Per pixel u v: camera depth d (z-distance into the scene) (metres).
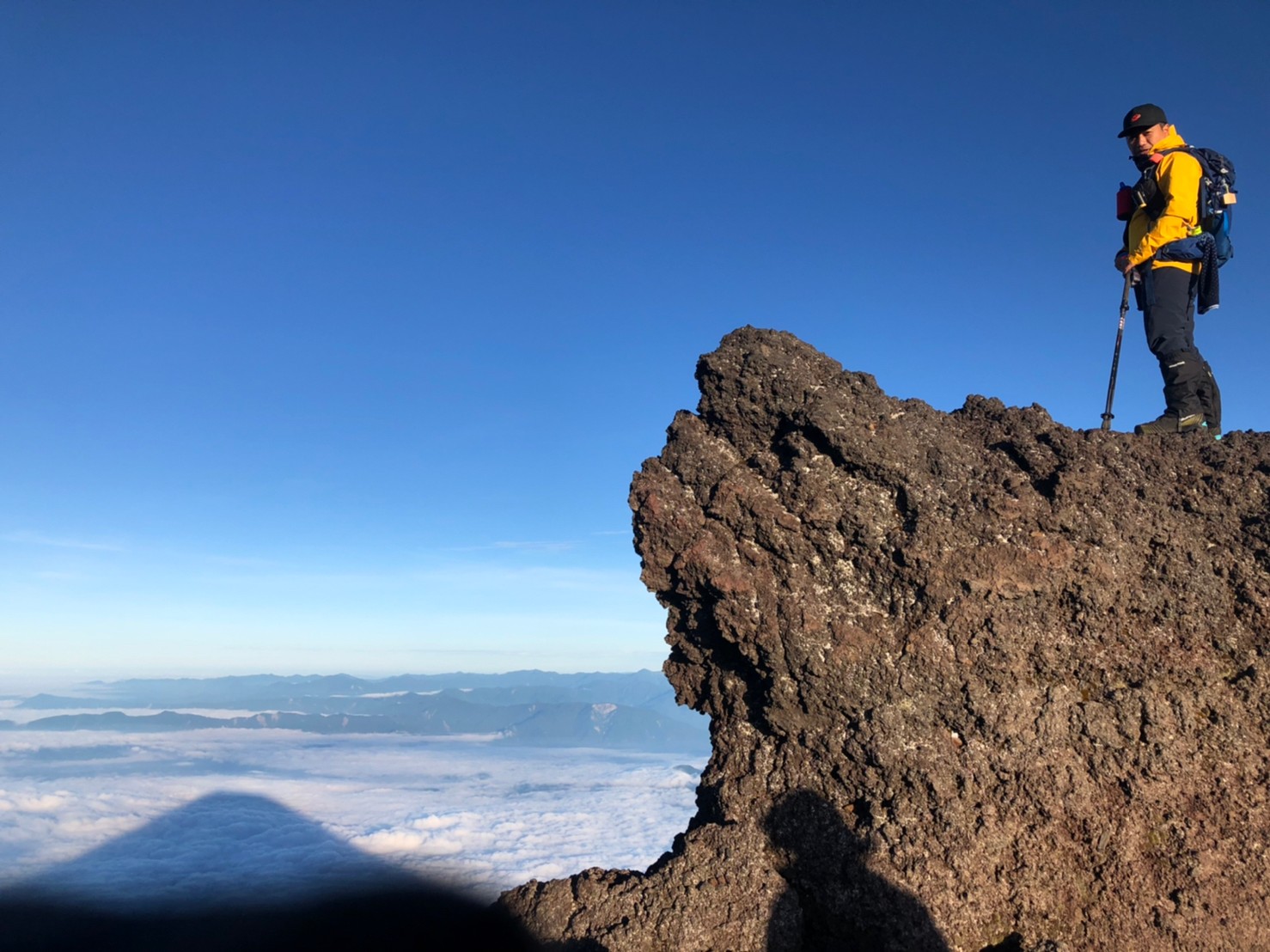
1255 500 5.66
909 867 5.06
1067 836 5.10
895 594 5.59
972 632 5.38
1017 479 5.64
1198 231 6.80
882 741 5.28
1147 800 5.08
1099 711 5.23
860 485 5.74
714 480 6.12
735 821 5.53
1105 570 5.38
